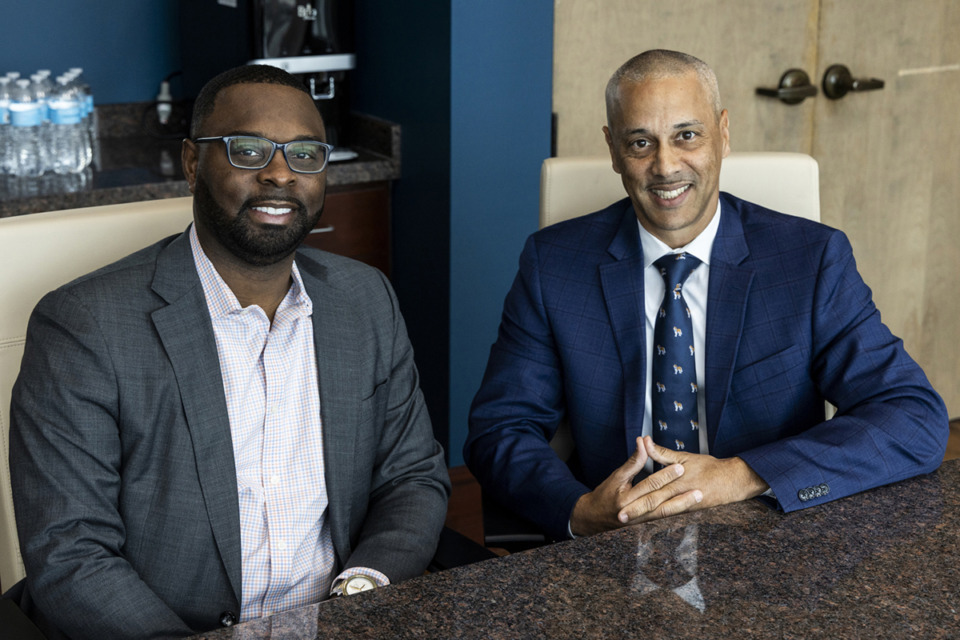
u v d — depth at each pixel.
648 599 1.18
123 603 1.34
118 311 1.42
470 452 1.85
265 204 1.43
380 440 1.67
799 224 1.83
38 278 1.58
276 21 2.86
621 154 1.78
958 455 3.45
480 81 2.82
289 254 1.48
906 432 1.58
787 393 1.76
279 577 1.51
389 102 3.08
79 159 2.91
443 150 2.86
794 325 1.77
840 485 1.49
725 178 2.01
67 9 3.14
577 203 2.03
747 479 1.54
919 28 3.35
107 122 3.28
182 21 3.23
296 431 1.54
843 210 3.44
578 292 1.86
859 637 1.10
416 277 3.11
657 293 1.83
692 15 3.08
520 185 2.97
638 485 1.57
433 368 3.12
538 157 2.97
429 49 2.84
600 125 3.08
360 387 1.59
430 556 1.55
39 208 2.63
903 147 3.45
